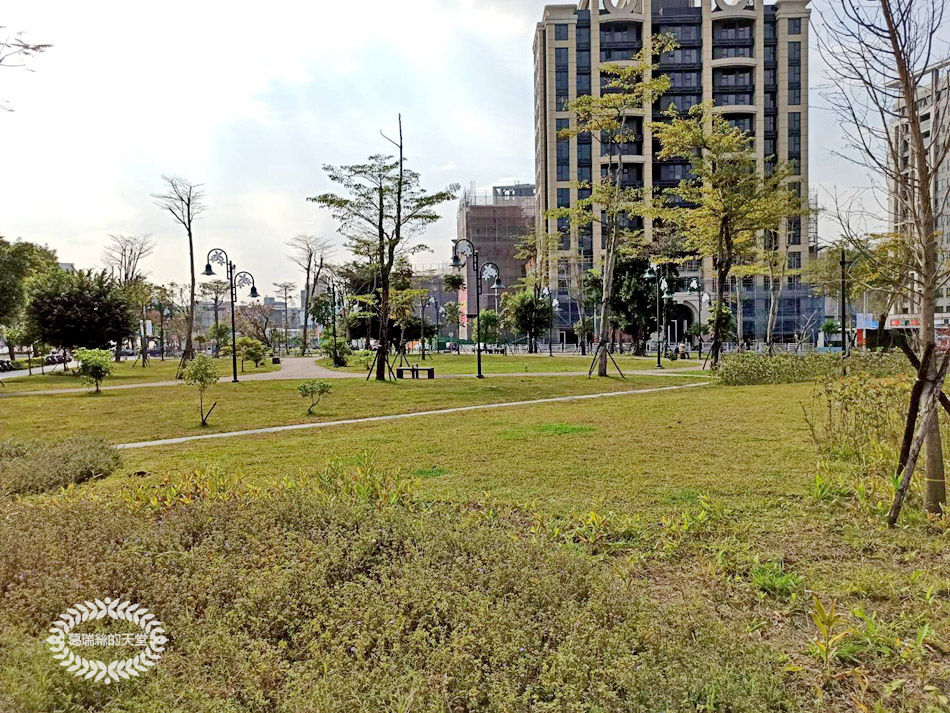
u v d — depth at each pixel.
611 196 24.11
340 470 6.79
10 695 2.64
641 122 59.94
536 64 66.38
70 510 5.28
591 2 59.62
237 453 9.89
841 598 3.93
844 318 22.55
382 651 3.19
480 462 8.34
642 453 8.56
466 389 20.52
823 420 10.83
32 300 34.38
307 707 2.73
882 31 4.80
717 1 60.12
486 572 4.04
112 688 2.90
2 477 7.44
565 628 3.34
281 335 75.31
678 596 3.99
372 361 31.58
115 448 9.93
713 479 6.98
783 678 3.05
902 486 5.07
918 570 4.24
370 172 25.25
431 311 84.44
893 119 5.05
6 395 21.22
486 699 2.89
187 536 4.72
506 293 64.56
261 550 4.41
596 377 24.80
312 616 3.56
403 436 10.95
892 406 7.50
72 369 35.94
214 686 2.95
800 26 59.94
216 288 57.03
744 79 60.75
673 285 46.84
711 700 2.78
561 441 9.73
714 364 23.23
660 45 23.16
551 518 5.58
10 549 4.20
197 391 21.56
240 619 3.50
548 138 60.69
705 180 23.30
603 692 2.81
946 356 5.12
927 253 4.97
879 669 3.12
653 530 5.27
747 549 4.73
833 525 5.27
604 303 25.17
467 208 76.00
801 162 59.59
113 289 37.16
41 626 3.41
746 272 30.91
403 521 5.01
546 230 60.97
